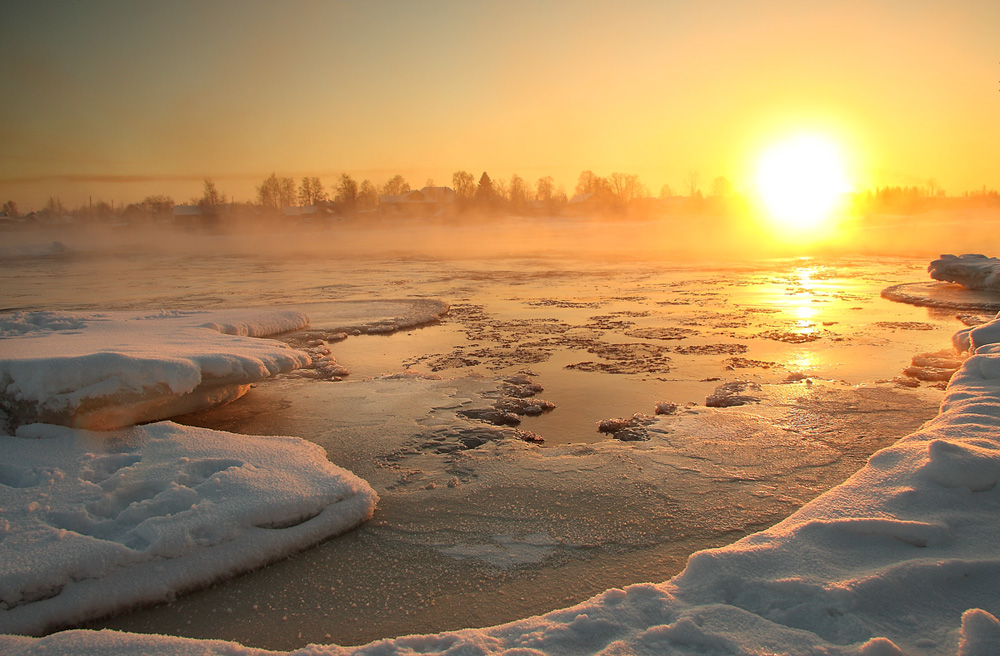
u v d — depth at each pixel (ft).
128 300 71.72
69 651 11.03
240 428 26.53
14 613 13.10
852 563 12.93
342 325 51.29
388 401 30.09
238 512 16.42
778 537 13.97
